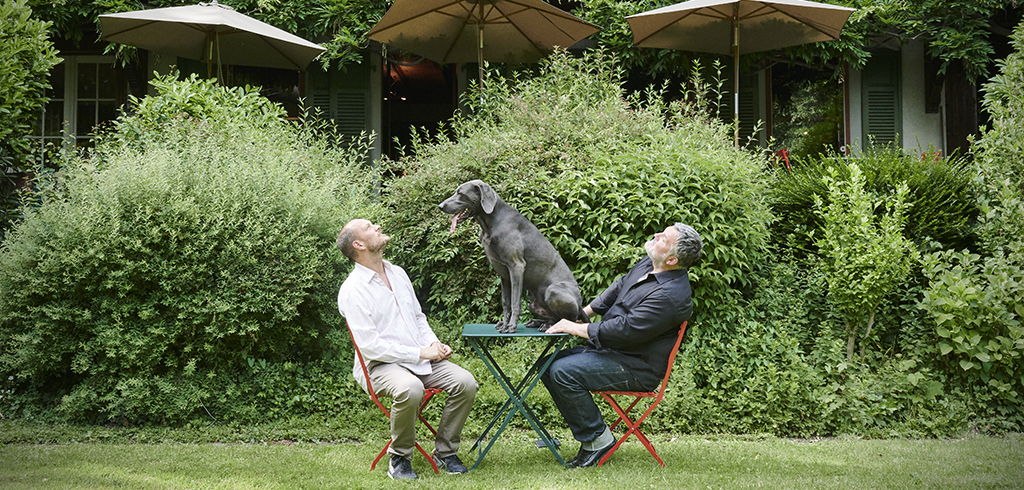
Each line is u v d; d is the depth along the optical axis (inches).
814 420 175.8
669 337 134.3
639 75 357.1
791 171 245.8
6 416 174.7
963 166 245.6
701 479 125.5
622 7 323.6
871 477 128.9
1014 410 181.6
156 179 176.9
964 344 182.9
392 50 353.7
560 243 197.0
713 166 197.6
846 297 190.5
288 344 183.0
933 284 192.2
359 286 131.0
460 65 367.6
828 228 202.4
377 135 357.7
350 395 178.1
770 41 289.3
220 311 168.4
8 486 117.7
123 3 319.0
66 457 140.6
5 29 221.1
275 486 120.1
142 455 143.0
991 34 331.6
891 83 346.9
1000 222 204.2
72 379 183.6
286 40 269.7
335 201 196.9
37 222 179.0
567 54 296.4
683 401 173.5
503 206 137.9
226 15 270.5
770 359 186.7
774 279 209.9
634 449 152.8
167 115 236.2
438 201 213.5
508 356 197.6
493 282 208.4
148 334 170.2
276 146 222.7
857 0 320.2
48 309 170.9
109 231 171.2
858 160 231.0
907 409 180.5
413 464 138.0
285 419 172.6
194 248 171.8
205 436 162.2
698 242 129.9
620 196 193.9
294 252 178.4
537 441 154.8
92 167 185.9
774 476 128.8
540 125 226.5
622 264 196.2
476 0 272.8
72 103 349.4
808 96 351.6
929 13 318.3
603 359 132.4
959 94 337.7
